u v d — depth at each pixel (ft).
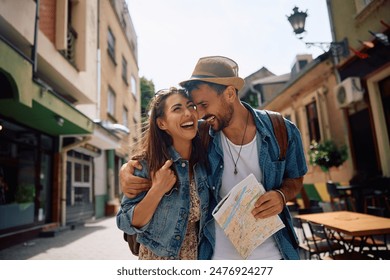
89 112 37.11
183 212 5.39
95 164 41.75
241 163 5.83
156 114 5.48
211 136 6.10
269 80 51.44
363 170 25.21
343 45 25.14
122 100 52.42
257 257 5.52
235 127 5.87
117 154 51.67
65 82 26.27
